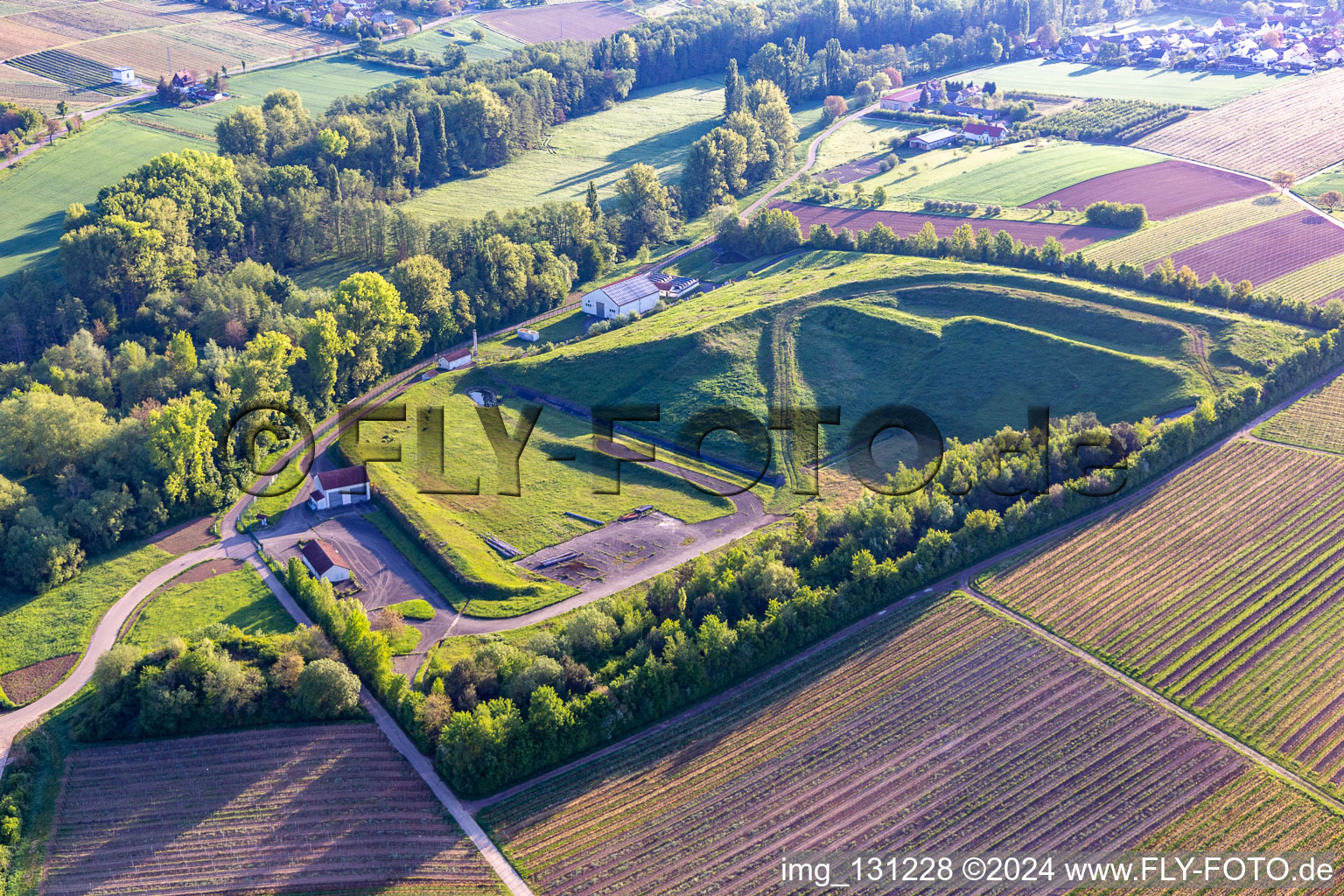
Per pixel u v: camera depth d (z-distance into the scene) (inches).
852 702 4069.9
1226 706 3993.6
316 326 6471.5
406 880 3378.4
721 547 5128.0
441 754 3754.9
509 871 3410.4
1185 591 4611.2
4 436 5649.6
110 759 3900.1
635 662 4146.2
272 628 4608.8
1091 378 6146.7
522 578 4909.0
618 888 3334.2
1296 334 6378.0
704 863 3412.9
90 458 5605.3
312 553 5017.2
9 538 5049.2
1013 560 4857.3
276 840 3538.4
